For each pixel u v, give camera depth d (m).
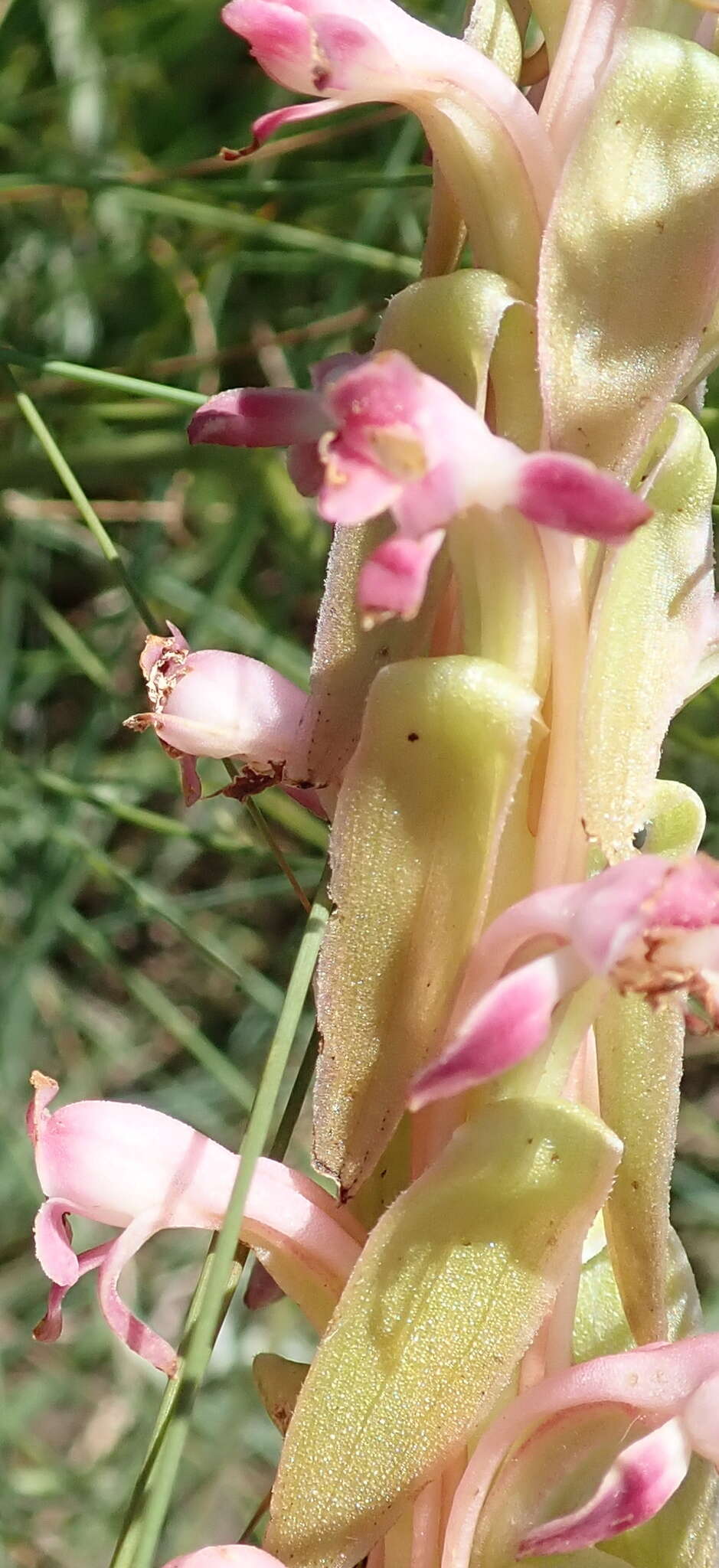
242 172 0.26
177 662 0.12
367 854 0.11
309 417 0.11
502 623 0.11
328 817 0.12
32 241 0.28
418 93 0.11
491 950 0.11
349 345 0.26
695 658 0.11
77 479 0.24
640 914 0.10
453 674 0.11
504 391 0.11
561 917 0.10
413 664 0.11
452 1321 0.11
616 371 0.11
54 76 0.28
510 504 0.10
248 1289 0.13
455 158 0.11
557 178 0.11
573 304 0.11
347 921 0.11
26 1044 0.28
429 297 0.11
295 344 0.26
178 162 0.27
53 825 0.22
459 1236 0.11
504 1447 0.11
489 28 0.11
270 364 0.27
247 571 0.29
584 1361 0.12
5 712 0.27
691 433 0.11
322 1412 0.11
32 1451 0.25
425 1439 0.11
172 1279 0.28
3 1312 0.27
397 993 0.11
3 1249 0.27
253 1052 0.28
